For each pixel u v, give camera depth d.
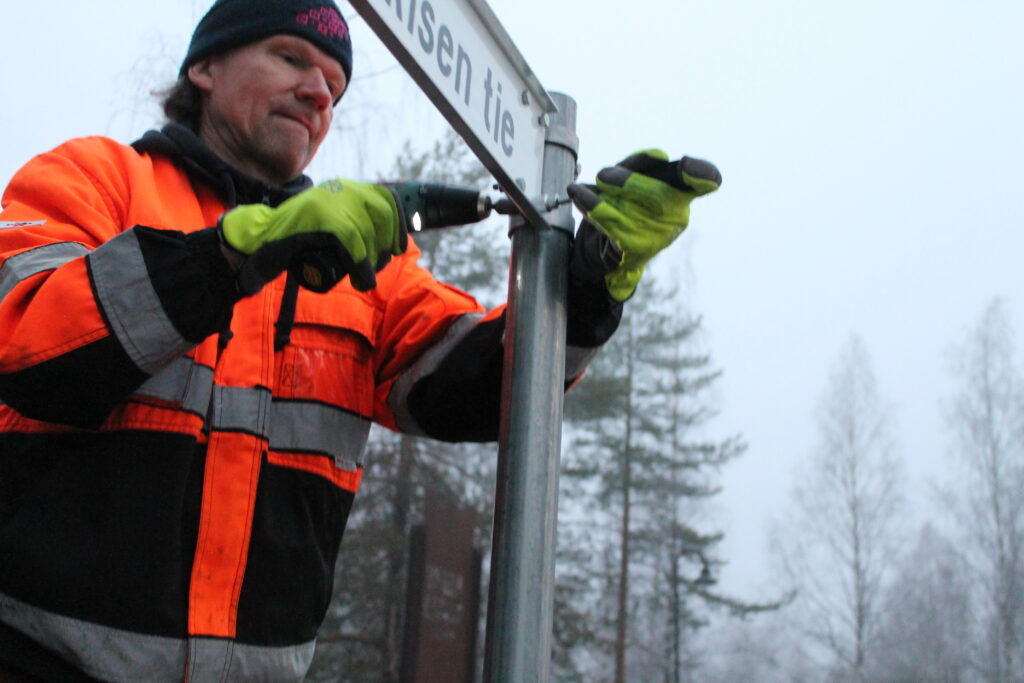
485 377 1.92
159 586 1.46
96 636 1.41
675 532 30.80
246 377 1.65
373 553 15.16
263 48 1.88
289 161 1.91
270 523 1.63
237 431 1.61
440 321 2.01
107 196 1.65
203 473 1.57
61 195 1.58
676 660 30.47
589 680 25.20
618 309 1.73
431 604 10.43
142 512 1.47
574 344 1.74
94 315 1.34
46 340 1.33
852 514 35.69
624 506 28.20
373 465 15.84
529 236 1.65
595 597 27.44
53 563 1.41
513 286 1.64
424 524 10.65
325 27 1.91
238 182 1.84
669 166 1.52
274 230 1.33
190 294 1.35
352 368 1.85
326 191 1.33
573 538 27.83
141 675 1.43
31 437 1.50
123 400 1.50
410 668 10.02
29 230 1.50
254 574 1.59
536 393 1.57
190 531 1.53
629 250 1.52
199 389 1.56
